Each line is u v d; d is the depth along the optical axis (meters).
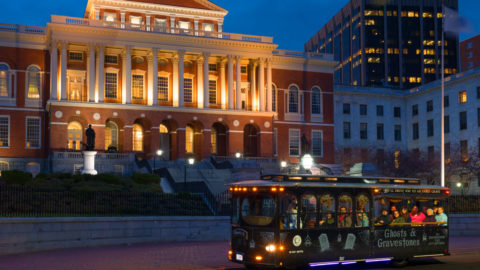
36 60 63.88
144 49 66.75
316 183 19.41
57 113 61.31
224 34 70.31
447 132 79.12
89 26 62.75
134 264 20.20
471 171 68.44
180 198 36.59
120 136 67.00
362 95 86.94
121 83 66.56
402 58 145.75
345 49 160.25
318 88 76.44
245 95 72.56
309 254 18.73
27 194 32.19
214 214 33.69
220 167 61.84
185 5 75.00
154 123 65.88
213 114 68.56
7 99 62.47
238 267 19.81
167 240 29.59
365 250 20.03
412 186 21.45
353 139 85.38
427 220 21.89
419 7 148.75
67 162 59.22
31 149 62.88
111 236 27.42
